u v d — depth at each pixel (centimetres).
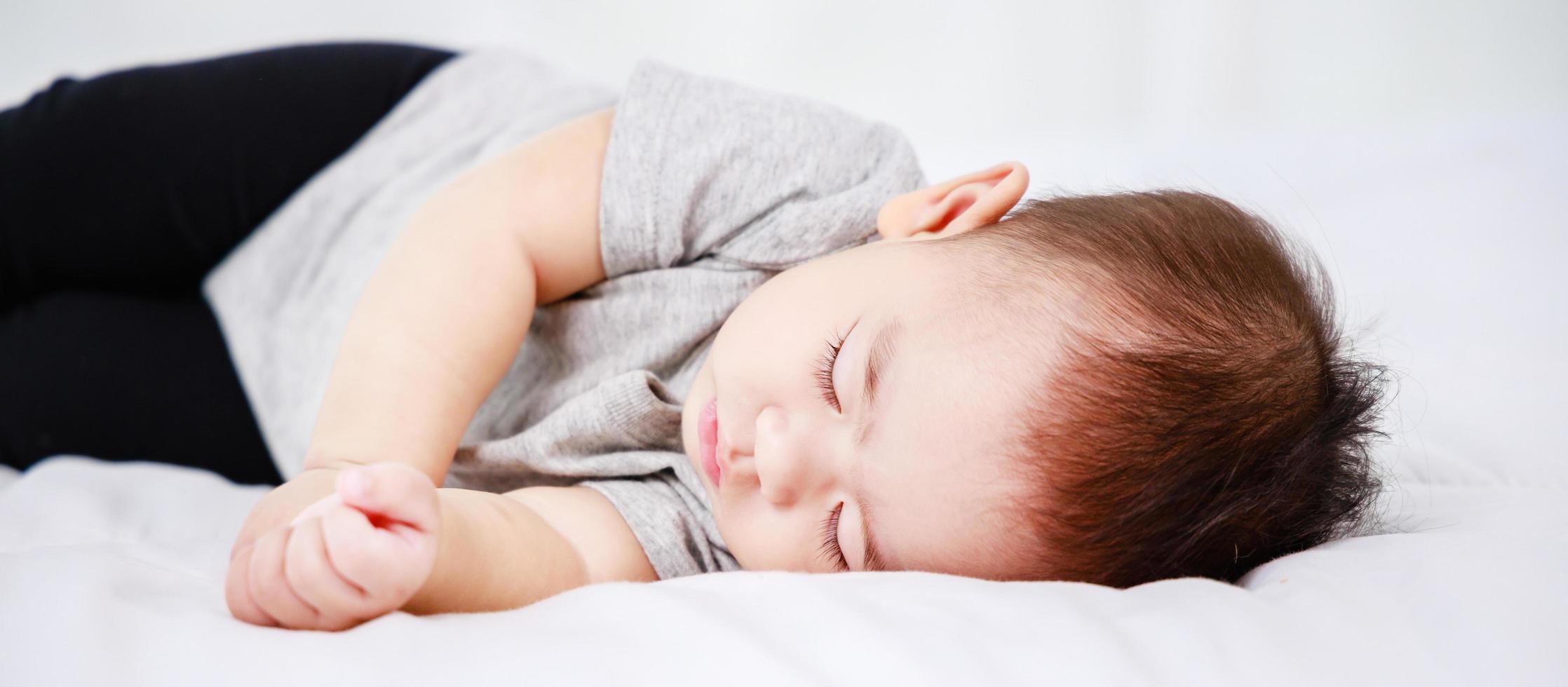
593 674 55
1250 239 98
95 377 135
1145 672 60
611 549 93
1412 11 278
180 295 147
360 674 55
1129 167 215
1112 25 288
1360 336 115
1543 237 158
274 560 61
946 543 82
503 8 285
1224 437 84
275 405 133
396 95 152
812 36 292
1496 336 134
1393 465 108
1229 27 283
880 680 57
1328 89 285
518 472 107
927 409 82
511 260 106
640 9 290
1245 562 87
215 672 54
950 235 100
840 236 111
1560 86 271
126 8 253
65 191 140
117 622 57
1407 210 173
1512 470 107
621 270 113
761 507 88
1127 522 81
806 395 86
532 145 114
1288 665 63
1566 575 71
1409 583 73
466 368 100
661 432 105
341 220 139
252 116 145
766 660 57
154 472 125
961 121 295
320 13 270
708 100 116
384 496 61
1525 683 63
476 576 75
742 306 98
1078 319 85
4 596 59
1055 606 67
